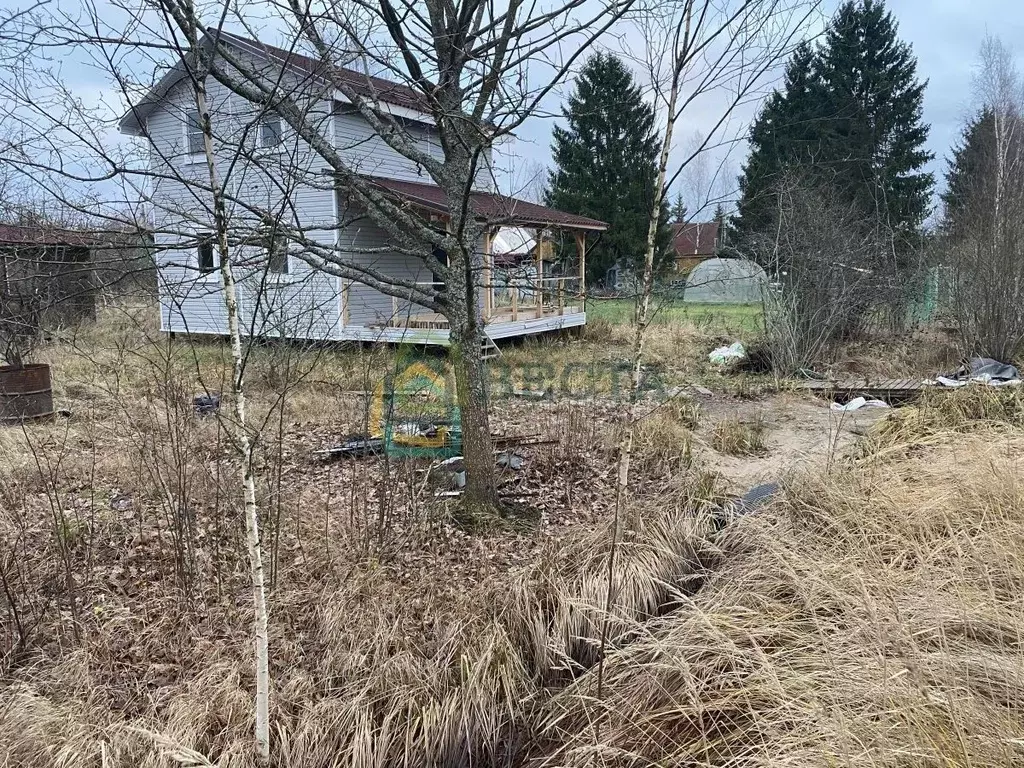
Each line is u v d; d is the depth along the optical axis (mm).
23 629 3490
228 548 4426
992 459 4195
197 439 5453
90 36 2807
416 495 4973
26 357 8727
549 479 6070
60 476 5699
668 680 2873
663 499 4996
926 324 14703
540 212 14695
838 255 12906
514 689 3195
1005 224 11703
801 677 2484
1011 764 2010
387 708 3018
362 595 3730
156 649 3453
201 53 2492
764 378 11984
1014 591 2916
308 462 6383
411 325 11484
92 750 2717
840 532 3863
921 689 2242
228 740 2805
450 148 4629
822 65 25250
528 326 14789
